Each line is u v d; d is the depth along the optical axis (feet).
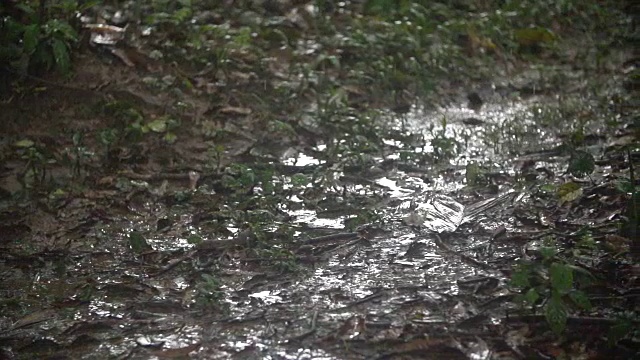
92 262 26.84
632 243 27.25
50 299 24.79
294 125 36.27
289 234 27.78
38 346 22.53
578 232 27.73
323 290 24.85
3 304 24.49
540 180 32.58
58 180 31.53
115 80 36.73
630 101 42.24
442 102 40.96
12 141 33.47
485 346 22.06
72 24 38.42
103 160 32.78
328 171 32.45
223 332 22.88
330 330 22.80
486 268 26.04
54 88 35.78
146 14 40.29
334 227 28.81
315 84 39.27
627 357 21.74
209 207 30.07
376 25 45.11
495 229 28.60
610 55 48.91
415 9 48.06
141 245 26.66
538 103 41.88
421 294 24.50
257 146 34.60
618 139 37.11
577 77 45.50
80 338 22.67
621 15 54.90
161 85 36.60
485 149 35.99
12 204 30.14
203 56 38.68
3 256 27.17
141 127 33.94
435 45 44.55
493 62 45.03
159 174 32.19
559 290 22.25
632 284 24.93
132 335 22.89
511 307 23.79
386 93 40.47
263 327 23.03
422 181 32.60
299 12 44.68
